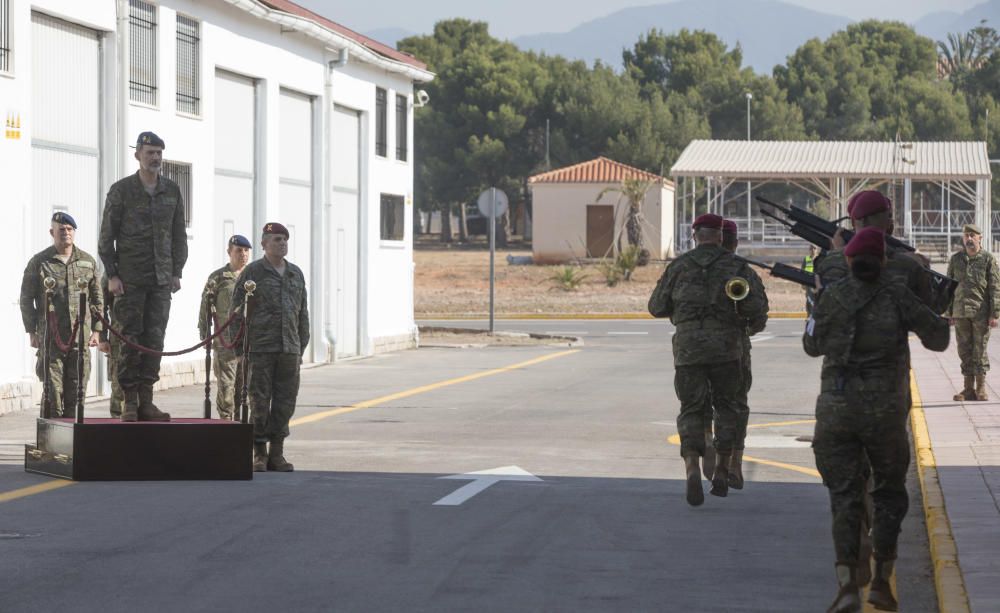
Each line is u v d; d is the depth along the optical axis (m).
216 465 21.36
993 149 185.25
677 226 142.25
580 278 101.94
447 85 182.00
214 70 41.69
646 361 49.59
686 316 19.33
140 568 14.68
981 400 32.53
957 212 126.06
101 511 18.23
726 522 17.98
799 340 60.75
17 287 31.94
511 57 192.00
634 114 173.88
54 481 21.11
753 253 117.81
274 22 44.66
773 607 13.43
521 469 22.98
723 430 19.61
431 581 14.27
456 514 18.25
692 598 13.73
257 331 22.36
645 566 15.20
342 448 25.97
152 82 38.22
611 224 134.50
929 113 183.38
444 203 191.00
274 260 22.70
